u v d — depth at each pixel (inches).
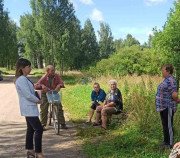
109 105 213.6
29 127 148.2
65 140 188.9
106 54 2063.2
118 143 165.5
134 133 183.3
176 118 187.0
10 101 402.6
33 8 1342.3
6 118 271.6
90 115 238.4
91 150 161.2
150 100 231.3
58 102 205.8
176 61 335.0
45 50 1327.5
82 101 355.9
